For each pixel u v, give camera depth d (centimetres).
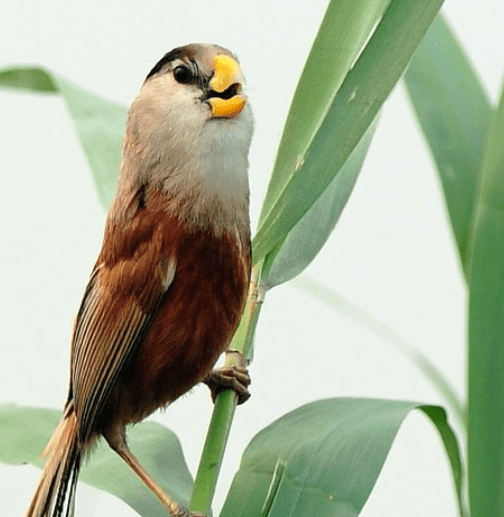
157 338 450
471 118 534
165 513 434
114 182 527
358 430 396
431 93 536
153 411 477
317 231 458
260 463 397
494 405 358
